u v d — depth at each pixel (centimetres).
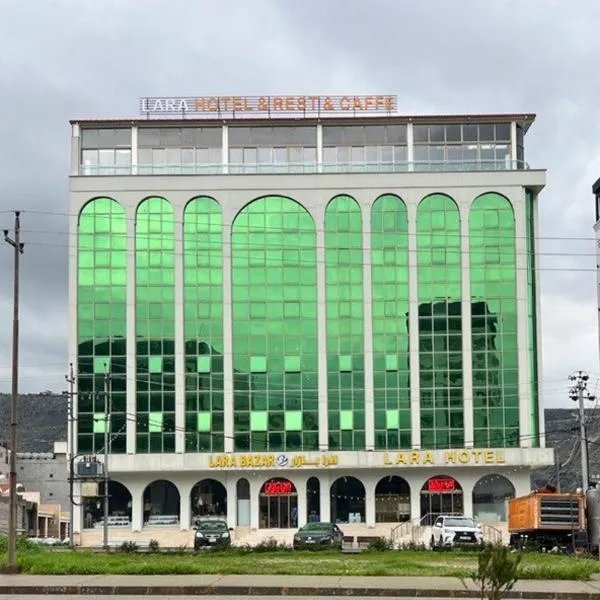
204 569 2978
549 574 2902
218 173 9169
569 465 9719
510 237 9062
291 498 8956
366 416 8938
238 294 9069
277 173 9156
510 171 9100
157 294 9038
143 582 2680
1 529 6294
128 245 9056
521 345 8956
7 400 14162
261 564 3294
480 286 9025
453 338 8994
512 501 5991
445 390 8944
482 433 8894
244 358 9006
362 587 2577
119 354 8944
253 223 9119
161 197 9131
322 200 9138
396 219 9131
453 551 5053
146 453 8862
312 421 8956
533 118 9231
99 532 8675
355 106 9294
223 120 9244
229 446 8894
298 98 9294
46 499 12244
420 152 9231
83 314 8988
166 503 8988
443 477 8969
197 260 9088
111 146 9244
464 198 9094
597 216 9469
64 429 14212
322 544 5669
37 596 2483
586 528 5172
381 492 8994
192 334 9012
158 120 9206
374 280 9075
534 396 9019
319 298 9056
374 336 9019
